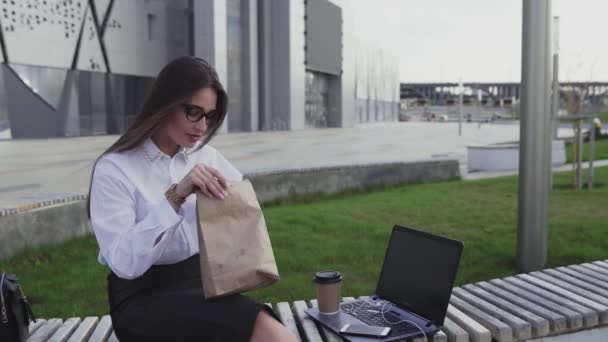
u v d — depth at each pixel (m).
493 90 139.62
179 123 2.13
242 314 2.00
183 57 2.14
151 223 1.95
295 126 41.53
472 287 3.54
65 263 5.70
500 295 3.38
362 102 72.56
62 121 27.03
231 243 2.03
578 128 10.39
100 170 2.15
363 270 5.29
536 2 5.06
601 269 3.97
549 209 8.13
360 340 2.57
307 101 46.41
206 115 2.14
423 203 8.91
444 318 2.67
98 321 3.12
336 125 51.56
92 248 6.28
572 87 27.22
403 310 2.93
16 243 5.68
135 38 31.45
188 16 35.62
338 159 17.14
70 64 27.17
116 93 30.50
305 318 2.98
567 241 6.16
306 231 6.78
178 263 2.26
